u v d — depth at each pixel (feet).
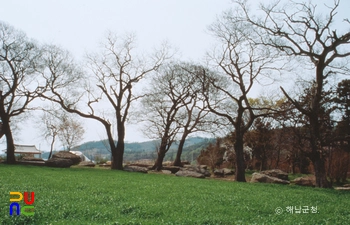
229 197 64.28
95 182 78.23
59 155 154.40
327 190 91.61
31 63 142.31
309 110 107.24
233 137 156.04
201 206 53.52
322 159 106.01
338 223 47.16
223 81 154.10
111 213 45.16
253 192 75.56
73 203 50.03
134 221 41.29
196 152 272.31
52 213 43.88
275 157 168.35
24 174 89.81
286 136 127.44
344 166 129.18
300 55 110.42
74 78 148.66
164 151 163.73
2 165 122.52
